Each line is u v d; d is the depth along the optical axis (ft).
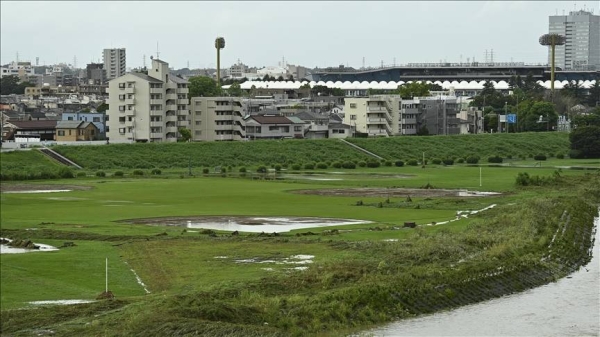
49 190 435.12
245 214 330.75
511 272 215.10
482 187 437.58
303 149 647.56
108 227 294.05
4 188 447.42
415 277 201.67
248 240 261.65
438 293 194.59
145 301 181.27
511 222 286.87
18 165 536.83
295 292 191.11
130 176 523.70
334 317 176.14
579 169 547.90
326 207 353.92
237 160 609.01
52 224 303.48
